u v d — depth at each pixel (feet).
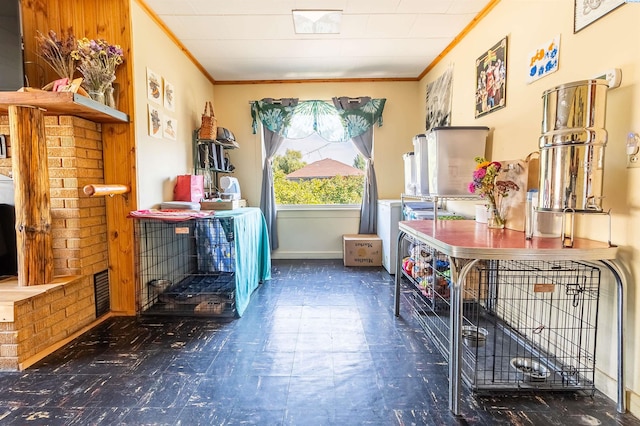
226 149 15.23
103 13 8.39
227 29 10.33
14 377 6.08
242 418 5.00
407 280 11.87
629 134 5.12
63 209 7.84
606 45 5.53
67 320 7.51
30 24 8.33
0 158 7.80
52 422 4.92
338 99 14.82
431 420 4.96
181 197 10.89
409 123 15.20
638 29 4.99
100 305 8.63
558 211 5.27
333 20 9.84
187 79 12.04
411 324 8.29
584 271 5.80
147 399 5.44
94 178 8.41
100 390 5.69
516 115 7.94
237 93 15.12
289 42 11.25
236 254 8.80
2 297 6.36
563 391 5.58
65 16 8.41
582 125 5.04
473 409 5.19
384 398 5.46
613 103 5.38
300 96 15.14
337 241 15.66
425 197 9.61
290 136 15.20
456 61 11.19
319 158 15.75
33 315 6.62
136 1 8.66
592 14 5.79
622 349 5.01
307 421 4.94
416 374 6.15
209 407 5.24
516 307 7.72
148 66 9.29
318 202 15.88
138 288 8.97
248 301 9.87
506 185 6.64
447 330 7.84
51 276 7.38
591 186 5.08
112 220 8.84
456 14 9.50
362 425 4.86
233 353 6.94
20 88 7.16
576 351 6.10
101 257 8.70
